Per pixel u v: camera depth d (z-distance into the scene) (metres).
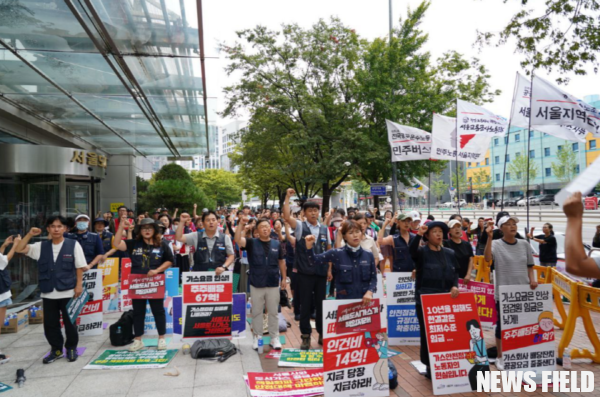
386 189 19.20
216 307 6.00
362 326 4.36
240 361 5.46
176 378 4.90
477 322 4.62
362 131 18.19
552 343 4.91
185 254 10.11
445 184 61.94
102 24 6.44
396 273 6.26
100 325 6.71
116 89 9.98
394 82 17.23
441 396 4.41
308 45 18.62
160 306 5.94
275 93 18.16
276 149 21.92
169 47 7.53
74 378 4.91
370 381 4.32
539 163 54.53
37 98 10.62
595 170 1.94
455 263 4.94
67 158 12.05
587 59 8.47
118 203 19.91
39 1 5.74
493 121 10.24
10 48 7.37
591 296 5.17
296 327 7.16
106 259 8.00
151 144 17.62
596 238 10.59
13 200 11.26
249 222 8.66
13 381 4.85
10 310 7.84
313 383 4.70
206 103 11.27
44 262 5.47
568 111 7.82
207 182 53.78
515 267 5.10
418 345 6.20
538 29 8.66
